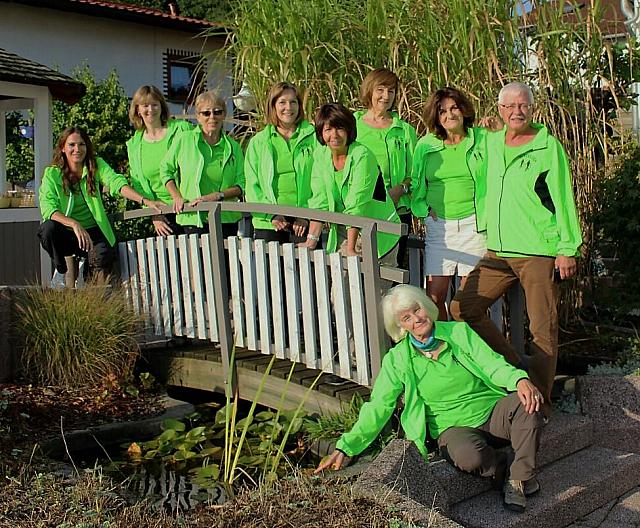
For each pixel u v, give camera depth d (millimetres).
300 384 5211
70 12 15828
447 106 4641
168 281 6395
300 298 5309
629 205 5754
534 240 4367
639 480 4625
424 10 6254
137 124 6480
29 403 5305
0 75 8438
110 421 5270
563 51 6020
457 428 3939
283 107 5445
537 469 4434
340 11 6637
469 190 4746
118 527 3127
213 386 5902
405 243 5301
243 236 6309
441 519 3070
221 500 4098
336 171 4949
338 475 3768
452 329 3963
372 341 4582
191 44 17938
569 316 6262
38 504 3375
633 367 5227
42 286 6137
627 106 6477
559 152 4312
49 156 9188
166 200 6477
